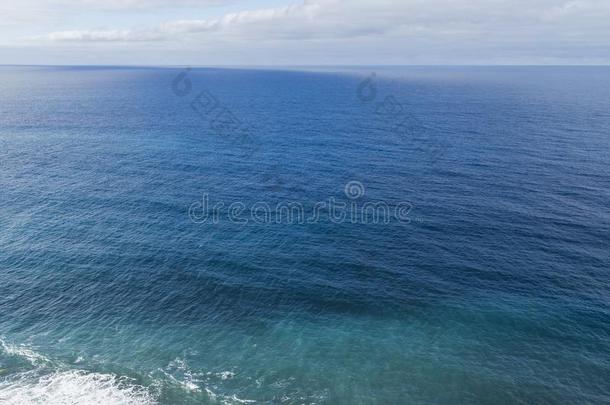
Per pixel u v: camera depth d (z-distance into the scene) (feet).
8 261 160.15
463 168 266.98
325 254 168.55
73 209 206.28
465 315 134.51
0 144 318.65
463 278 152.97
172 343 122.72
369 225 192.34
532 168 264.72
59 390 106.93
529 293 144.15
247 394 107.04
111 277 152.15
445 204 213.66
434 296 143.64
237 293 144.77
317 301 141.28
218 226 191.01
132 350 120.06
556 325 129.39
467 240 178.50
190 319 132.46
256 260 164.04
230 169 267.59
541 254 167.02
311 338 125.49
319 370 114.32
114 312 134.92
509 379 111.24
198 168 269.03
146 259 163.73
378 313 135.95
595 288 145.89
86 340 123.24
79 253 166.91
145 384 109.29
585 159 280.51
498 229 187.42
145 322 130.82
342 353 120.06
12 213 200.13
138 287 147.02
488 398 106.11
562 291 144.87
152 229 187.42
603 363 115.44
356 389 108.88
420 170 264.52
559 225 189.98
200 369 114.21
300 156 295.48
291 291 145.89
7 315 132.05
